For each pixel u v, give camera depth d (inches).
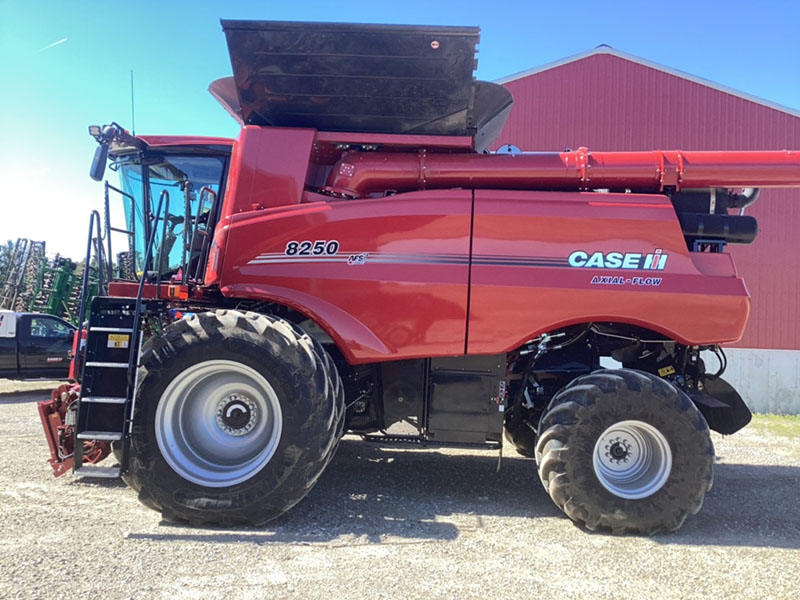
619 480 153.9
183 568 120.0
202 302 175.6
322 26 151.3
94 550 127.9
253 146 169.9
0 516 148.5
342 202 165.6
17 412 326.0
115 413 148.5
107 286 179.0
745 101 492.7
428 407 167.6
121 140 168.6
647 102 496.7
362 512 158.7
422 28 149.6
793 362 464.1
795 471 226.4
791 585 119.7
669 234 163.6
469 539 141.3
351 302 162.2
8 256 658.8
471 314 160.4
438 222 163.2
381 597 109.6
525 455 232.7
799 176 171.5
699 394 180.7
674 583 119.6
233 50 156.3
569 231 162.7
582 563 128.7
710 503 179.3
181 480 145.9
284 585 113.4
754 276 493.4
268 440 153.3
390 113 168.4
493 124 193.6
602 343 186.2
